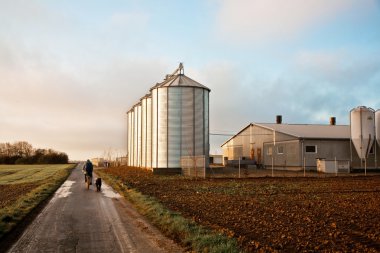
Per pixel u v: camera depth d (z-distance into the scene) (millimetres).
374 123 49125
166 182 33438
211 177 38281
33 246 10852
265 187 28766
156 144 47312
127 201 20625
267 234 12227
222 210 17156
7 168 81000
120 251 10250
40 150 141125
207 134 48688
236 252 9672
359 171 49719
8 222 14016
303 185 30547
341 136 51625
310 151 50438
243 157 62625
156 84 53438
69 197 22672
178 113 46875
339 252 10172
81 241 11367
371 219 15086
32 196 21844
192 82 48188
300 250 10375
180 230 12305
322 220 14766
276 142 55031
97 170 63969
